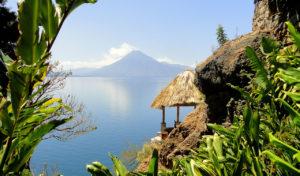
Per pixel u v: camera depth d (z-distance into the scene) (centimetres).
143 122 13600
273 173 230
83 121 1245
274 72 347
